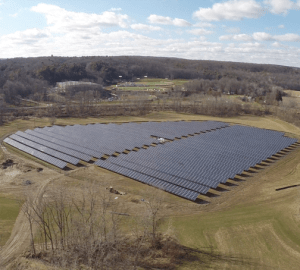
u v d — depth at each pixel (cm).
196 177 6209
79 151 8175
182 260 3725
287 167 7344
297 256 3847
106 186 6044
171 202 5406
